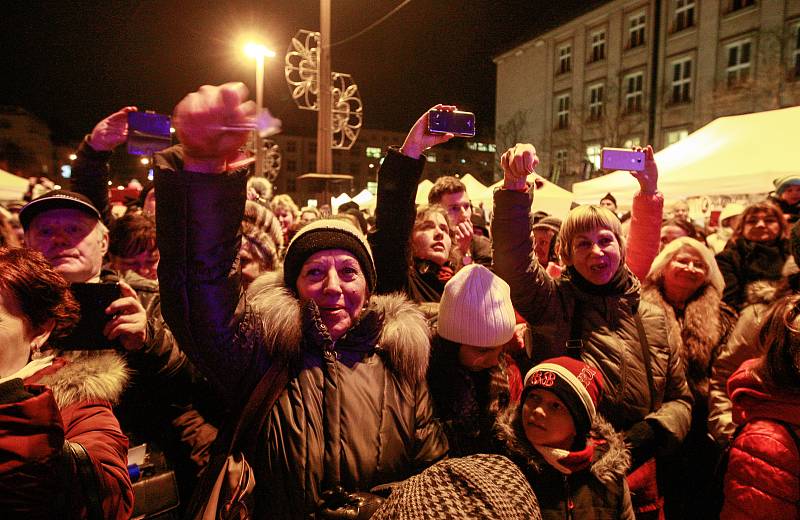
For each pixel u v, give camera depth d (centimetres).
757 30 2262
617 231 195
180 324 111
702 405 236
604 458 151
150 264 231
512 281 187
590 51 3234
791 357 140
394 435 129
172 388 167
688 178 664
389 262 171
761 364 148
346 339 135
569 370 157
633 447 174
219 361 118
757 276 341
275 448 121
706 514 168
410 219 170
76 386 118
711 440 227
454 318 151
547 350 196
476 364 156
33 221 174
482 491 60
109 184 245
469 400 153
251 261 224
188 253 106
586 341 190
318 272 134
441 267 262
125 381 131
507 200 181
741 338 219
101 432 113
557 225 376
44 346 127
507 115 3959
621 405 182
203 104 88
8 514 83
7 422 85
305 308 127
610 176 793
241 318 120
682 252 249
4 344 95
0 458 83
